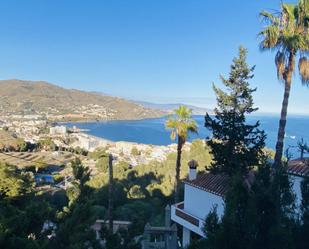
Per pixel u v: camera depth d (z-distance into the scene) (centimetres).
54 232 1040
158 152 13812
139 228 1134
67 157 14275
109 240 1080
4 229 833
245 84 2436
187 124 3366
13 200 1642
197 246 1078
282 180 1014
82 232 1017
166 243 2728
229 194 962
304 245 974
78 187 1273
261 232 888
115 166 8519
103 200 4441
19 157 12875
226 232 870
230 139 2353
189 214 2627
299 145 1395
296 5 1931
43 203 1024
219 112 2442
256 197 917
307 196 1070
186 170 6031
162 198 4881
